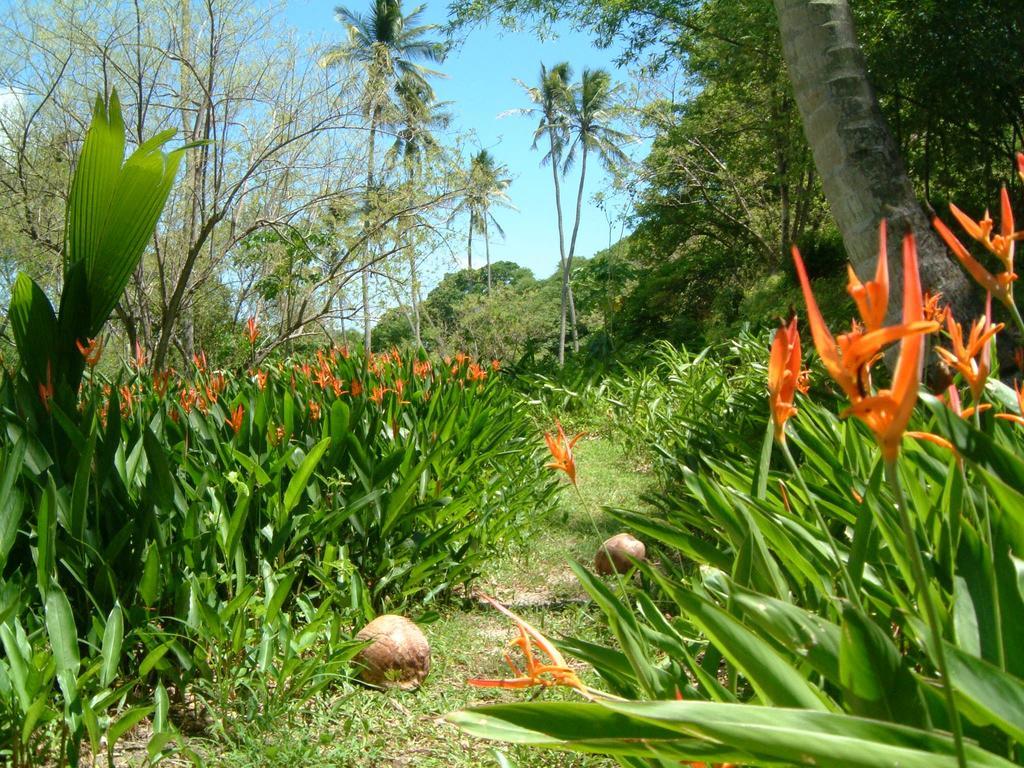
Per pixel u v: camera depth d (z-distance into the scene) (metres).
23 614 3.19
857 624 0.97
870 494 1.76
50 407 3.37
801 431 3.47
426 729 3.22
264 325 13.30
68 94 11.76
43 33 11.14
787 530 2.02
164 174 3.47
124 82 11.68
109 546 3.25
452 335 33.22
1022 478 1.14
